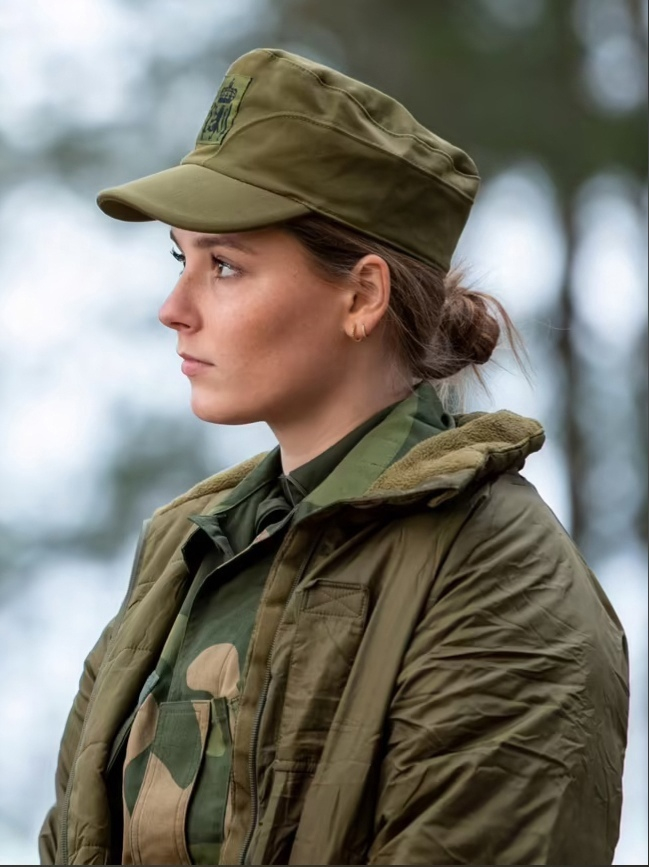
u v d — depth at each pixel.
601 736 3.00
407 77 13.34
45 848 3.74
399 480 3.13
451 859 2.83
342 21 13.66
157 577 3.55
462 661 2.95
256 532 3.35
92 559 14.49
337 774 2.92
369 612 3.05
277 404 3.25
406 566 3.05
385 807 2.89
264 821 2.96
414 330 3.37
